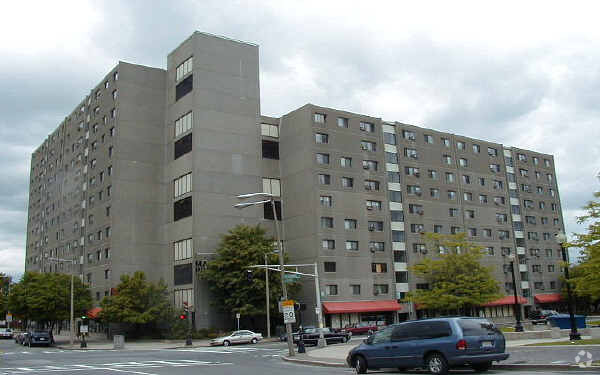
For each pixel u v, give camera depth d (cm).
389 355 1898
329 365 2495
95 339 6794
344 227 6856
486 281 5747
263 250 6078
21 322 10100
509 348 2639
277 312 6066
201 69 6888
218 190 6700
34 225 10756
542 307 8956
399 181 7575
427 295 5753
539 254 9181
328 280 6550
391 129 7738
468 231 8156
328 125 7088
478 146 8744
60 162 9400
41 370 2623
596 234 2944
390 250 7181
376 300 6888
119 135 7062
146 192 7100
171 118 7275
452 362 1739
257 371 2248
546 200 9675
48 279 6506
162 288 6288
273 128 7444
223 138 6875
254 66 7356
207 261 6388
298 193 6981
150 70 7438
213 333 6103
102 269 7031
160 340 6222
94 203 7544
